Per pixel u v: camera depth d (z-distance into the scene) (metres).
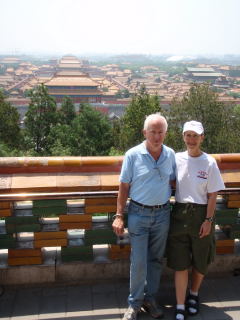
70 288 4.19
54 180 3.90
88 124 35.78
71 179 3.93
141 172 3.50
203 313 3.88
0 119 33.84
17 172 3.90
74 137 34.97
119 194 3.62
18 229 3.99
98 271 4.27
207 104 26.41
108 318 3.77
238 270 4.49
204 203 3.69
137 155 3.52
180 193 3.70
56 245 4.11
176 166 3.69
